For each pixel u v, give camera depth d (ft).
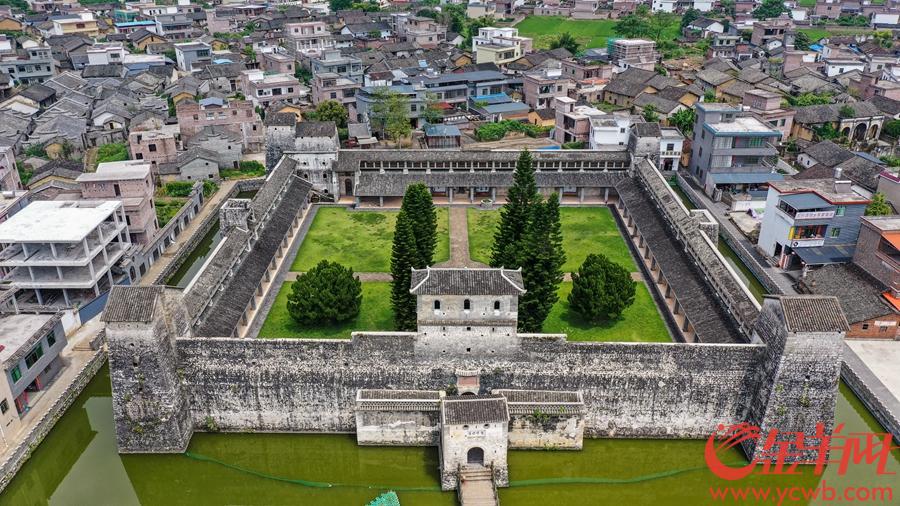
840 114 474.90
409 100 510.58
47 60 618.03
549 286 254.68
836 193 311.47
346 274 270.46
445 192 402.11
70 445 219.61
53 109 503.20
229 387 209.36
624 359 203.72
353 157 392.47
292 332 263.49
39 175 376.68
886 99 508.53
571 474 206.49
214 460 208.54
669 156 431.43
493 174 392.47
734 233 355.97
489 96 563.48
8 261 267.59
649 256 329.31
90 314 272.92
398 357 206.49
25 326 233.96
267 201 336.29
